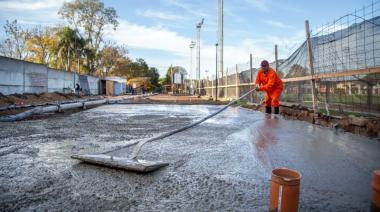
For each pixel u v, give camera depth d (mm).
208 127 7027
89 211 2156
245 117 9742
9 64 21062
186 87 70062
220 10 25078
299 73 9977
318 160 3752
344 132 6199
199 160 3703
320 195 2545
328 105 8055
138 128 6750
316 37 8555
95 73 57656
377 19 5977
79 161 3561
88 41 50531
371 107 6316
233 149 4398
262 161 3682
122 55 63844
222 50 25250
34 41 45531
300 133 6020
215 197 2459
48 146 4500
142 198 2418
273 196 2051
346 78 7184
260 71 9406
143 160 3426
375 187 2256
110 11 51250
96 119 8805
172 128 6781
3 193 2500
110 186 2686
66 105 12016
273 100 9547
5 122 7766
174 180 2883
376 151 4285
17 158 3711
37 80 25781
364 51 6422
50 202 2314
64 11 48906
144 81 74625
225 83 24062
